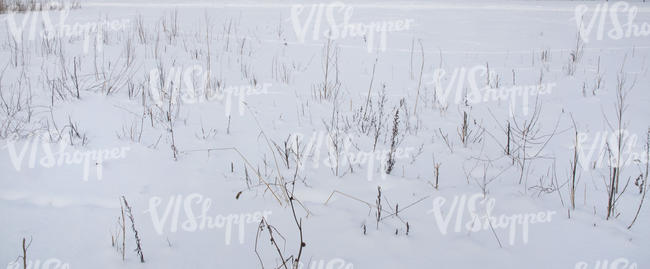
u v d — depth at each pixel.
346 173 3.66
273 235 2.81
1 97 4.42
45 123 4.04
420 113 5.11
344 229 2.88
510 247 2.74
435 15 11.20
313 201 3.28
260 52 7.40
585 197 3.26
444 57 7.42
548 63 7.09
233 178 3.50
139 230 2.79
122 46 6.68
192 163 3.68
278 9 11.74
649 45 8.25
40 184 3.17
